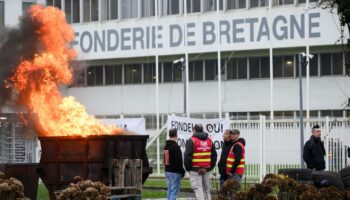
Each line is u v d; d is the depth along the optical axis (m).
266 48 60.25
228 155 22.83
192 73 64.62
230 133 22.94
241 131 37.78
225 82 63.12
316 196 15.62
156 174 43.56
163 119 65.62
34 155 45.06
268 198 15.53
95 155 21.78
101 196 15.30
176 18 63.69
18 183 16.38
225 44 61.72
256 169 37.47
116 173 21.67
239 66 62.88
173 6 64.06
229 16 61.62
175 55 64.25
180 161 23.27
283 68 61.16
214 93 63.56
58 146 22.20
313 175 20.53
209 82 63.72
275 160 37.16
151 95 66.31
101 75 68.88
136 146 22.67
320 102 59.56
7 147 45.31
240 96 62.59
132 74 67.38
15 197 16.20
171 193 23.34
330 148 35.47
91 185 15.62
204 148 22.88
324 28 58.12
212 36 62.34
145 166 22.89
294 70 60.62
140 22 65.06
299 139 36.75
